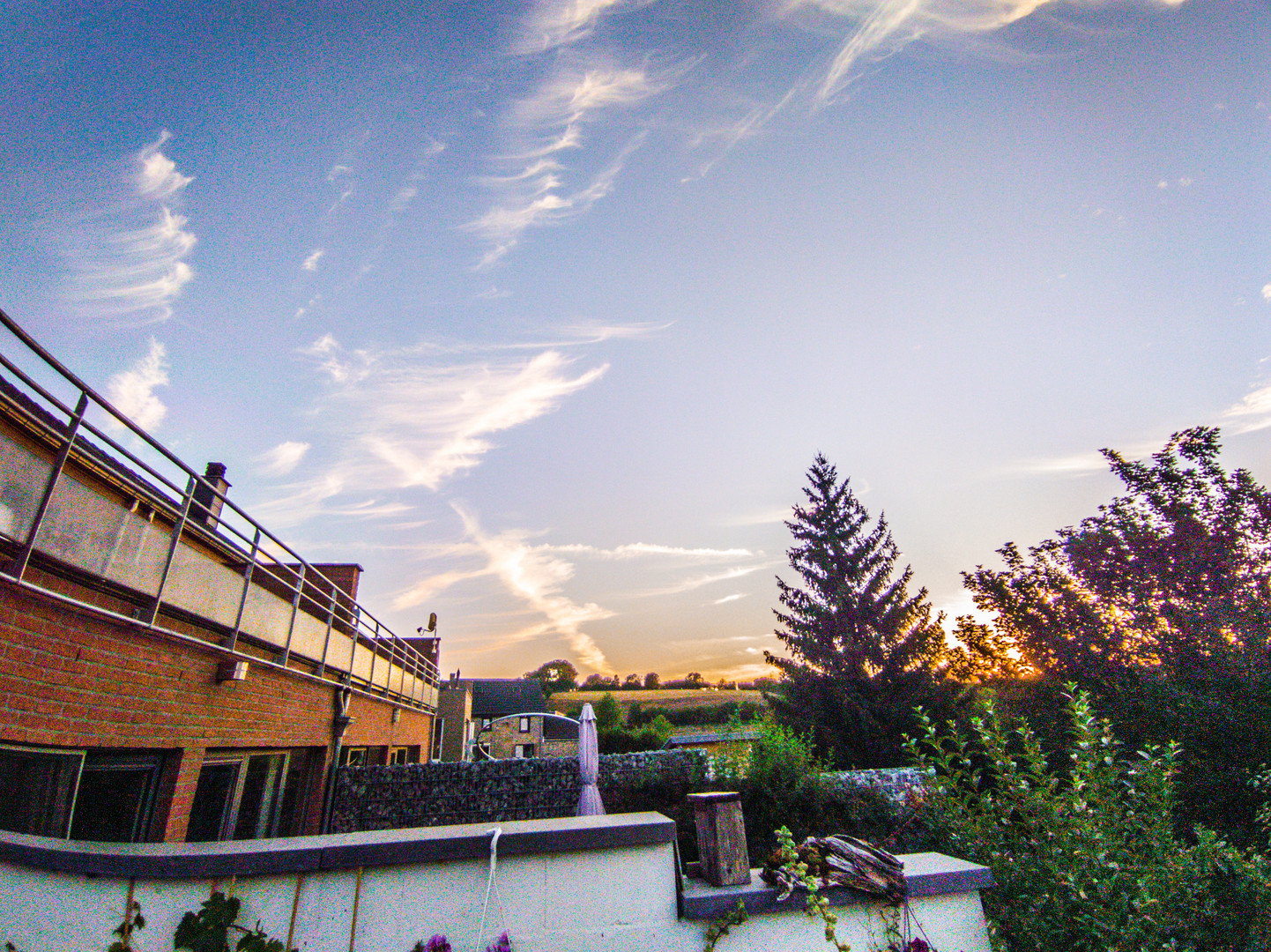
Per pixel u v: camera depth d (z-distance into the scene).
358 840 2.55
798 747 11.30
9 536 3.44
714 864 3.01
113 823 4.61
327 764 8.99
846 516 27.98
